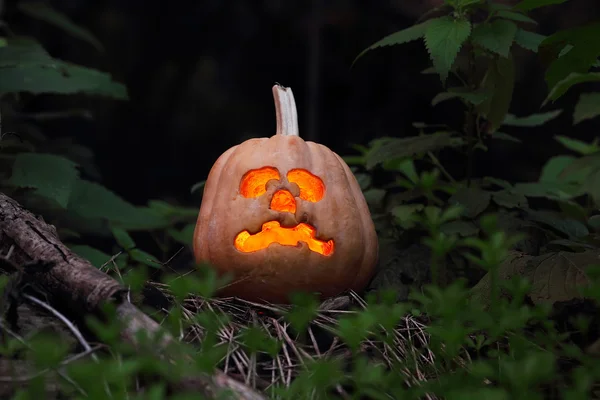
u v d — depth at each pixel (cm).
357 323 114
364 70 400
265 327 131
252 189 144
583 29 143
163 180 427
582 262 134
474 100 150
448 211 129
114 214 175
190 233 185
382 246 158
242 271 139
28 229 134
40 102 288
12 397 114
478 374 115
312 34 396
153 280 150
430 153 166
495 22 151
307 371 116
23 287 124
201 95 438
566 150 367
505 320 119
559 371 126
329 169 143
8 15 231
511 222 152
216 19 421
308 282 139
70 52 372
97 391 105
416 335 132
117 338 118
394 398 117
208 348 114
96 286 122
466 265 155
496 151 360
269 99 441
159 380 116
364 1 400
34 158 156
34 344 109
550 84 150
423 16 158
